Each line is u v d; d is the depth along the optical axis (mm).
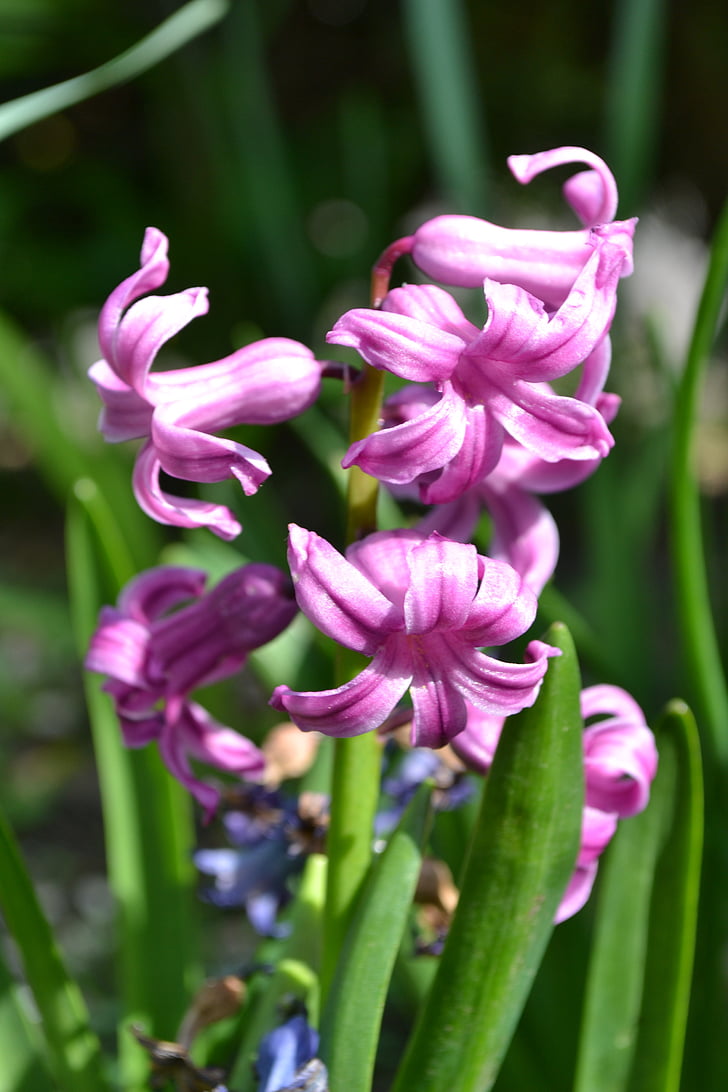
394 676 387
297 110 1655
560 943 502
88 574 505
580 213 409
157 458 401
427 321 396
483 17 1543
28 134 1759
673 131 1560
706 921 505
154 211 1691
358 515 410
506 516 421
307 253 1399
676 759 432
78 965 752
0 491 1779
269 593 420
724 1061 501
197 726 426
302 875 474
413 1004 499
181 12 503
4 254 1633
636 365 1203
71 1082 442
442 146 748
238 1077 428
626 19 700
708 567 684
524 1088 497
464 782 464
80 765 1100
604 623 645
